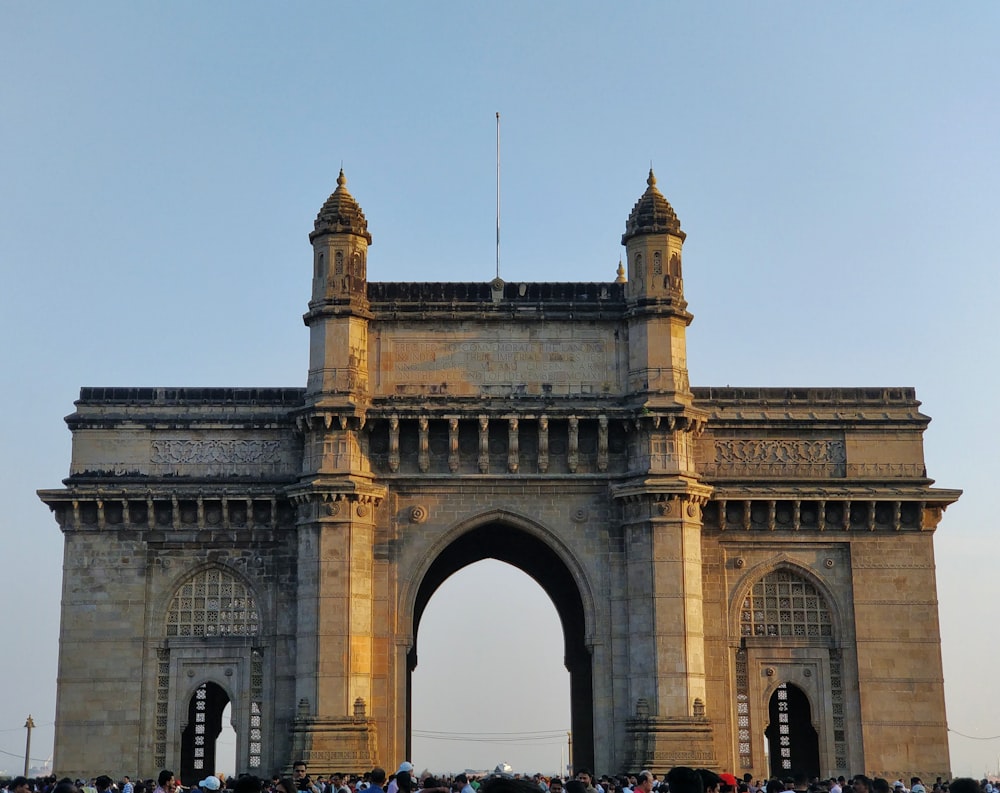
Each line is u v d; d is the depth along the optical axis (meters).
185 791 66.00
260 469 79.50
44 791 51.09
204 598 78.25
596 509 77.50
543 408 77.25
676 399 76.88
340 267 78.31
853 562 79.62
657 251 78.94
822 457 81.06
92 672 76.94
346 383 76.75
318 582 74.38
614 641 75.94
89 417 79.81
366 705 73.62
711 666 78.00
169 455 79.69
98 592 77.75
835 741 78.12
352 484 74.81
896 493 79.31
